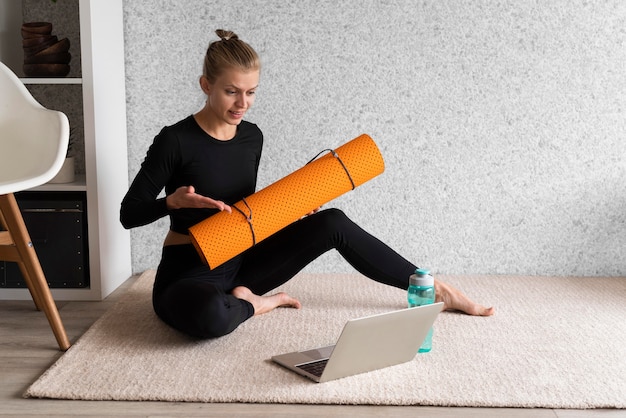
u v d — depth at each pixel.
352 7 2.73
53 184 2.53
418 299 1.96
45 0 2.82
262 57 2.77
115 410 1.65
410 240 2.86
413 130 2.80
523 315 2.33
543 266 2.87
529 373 1.85
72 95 2.86
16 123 2.18
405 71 2.76
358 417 1.62
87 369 1.86
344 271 2.89
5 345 2.09
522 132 2.79
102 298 2.55
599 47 2.74
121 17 2.74
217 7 2.75
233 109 2.00
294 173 2.08
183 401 1.70
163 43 2.77
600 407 1.68
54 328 2.05
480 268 2.88
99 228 2.51
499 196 2.83
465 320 2.27
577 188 2.82
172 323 2.07
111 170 2.64
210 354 1.97
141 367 1.88
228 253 1.98
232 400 1.69
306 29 2.75
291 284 2.70
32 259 2.01
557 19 2.73
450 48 2.75
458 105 2.78
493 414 1.64
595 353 2.00
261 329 2.17
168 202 1.94
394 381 1.79
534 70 2.76
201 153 2.09
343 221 2.23
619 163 2.80
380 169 2.14
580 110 2.78
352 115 2.79
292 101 2.79
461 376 1.83
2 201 1.96
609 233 2.85
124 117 2.79
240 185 2.15
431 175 2.82
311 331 2.16
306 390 1.73
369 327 1.72
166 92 2.80
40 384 1.77
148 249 2.90
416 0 2.73
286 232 2.25
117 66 2.70
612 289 2.66
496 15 2.73
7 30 2.73
